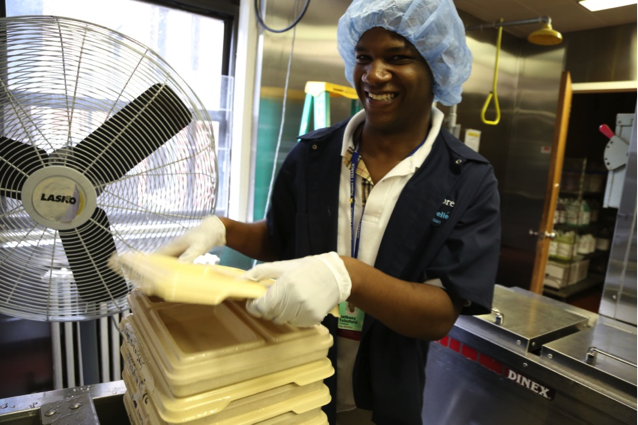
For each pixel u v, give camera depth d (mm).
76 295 814
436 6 804
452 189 895
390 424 891
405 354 888
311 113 2117
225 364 487
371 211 927
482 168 916
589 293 3848
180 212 870
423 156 907
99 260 813
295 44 2064
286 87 2082
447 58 878
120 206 817
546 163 3104
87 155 783
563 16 2693
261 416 518
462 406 1258
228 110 2090
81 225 785
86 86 764
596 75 2879
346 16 955
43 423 703
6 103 735
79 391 811
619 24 2756
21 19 683
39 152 763
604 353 1044
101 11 1772
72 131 777
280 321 549
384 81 815
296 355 550
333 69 2215
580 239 3570
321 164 1020
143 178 831
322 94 1859
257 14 1977
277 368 537
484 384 1227
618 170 2545
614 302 2137
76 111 772
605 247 3777
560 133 2545
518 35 3109
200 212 874
